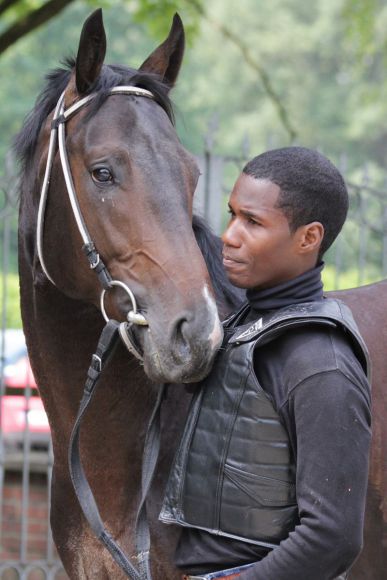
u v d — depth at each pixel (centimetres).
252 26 3525
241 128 3284
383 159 3241
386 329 376
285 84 3434
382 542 362
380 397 365
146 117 307
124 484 334
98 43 312
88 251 306
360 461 250
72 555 350
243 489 263
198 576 273
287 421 258
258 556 265
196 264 290
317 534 246
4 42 773
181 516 278
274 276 275
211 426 272
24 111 2517
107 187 301
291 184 269
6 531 753
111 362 328
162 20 927
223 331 286
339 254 740
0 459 698
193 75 3441
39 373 354
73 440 301
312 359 255
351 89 3362
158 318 288
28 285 351
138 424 334
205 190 702
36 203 335
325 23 3441
